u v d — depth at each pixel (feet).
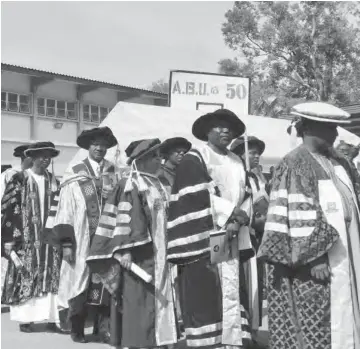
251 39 129.80
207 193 18.38
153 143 20.39
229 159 19.44
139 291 19.48
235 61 130.93
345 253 14.65
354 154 27.02
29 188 27.07
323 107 15.08
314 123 15.14
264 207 21.90
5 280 26.48
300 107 15.17
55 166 102.12
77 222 23.97
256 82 129.39
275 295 15.12
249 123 34.73
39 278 26.22
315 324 14.58
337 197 14.74
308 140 15.24
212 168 18.93
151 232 19.89
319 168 14.93
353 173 15.66
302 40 126.93
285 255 14.56
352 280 14.79
